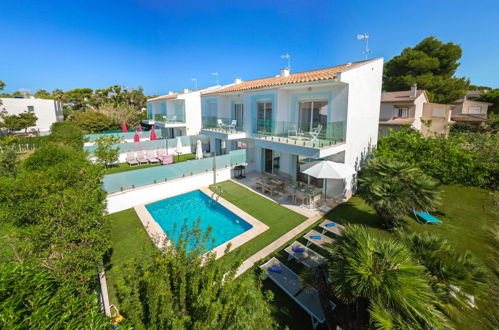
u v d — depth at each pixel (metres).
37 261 4.55
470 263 4.48
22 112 33.84
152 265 3.76
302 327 5.00
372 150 12.95
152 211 11.48
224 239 8.91
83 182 6.91
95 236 5.44
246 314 3.06
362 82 11.56
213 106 20.48
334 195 12.06
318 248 7.80
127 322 2.96
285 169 14.82
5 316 2.30
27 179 5.87
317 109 12.45
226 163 15.23
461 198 11.62
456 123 28.31
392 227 8.84
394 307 3.60
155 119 27.83
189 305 3.38
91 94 58.72
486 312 5.20
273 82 14.14
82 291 3.64
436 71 32.72
